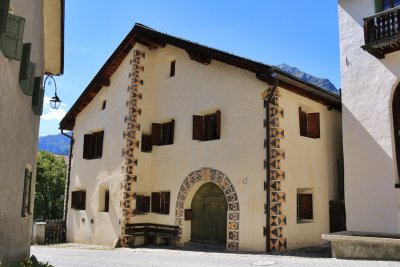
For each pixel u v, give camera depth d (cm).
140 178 1554
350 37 1229
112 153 1648
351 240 937
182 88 1513
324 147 1362
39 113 880
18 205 754
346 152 1195
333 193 1359
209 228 1354
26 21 751
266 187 1170
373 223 1120
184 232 1398
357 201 1156
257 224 1180
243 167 1243
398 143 1113
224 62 1327
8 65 595
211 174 1332
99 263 996
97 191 1698
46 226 1803
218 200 1343
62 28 1070
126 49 1680
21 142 752
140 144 1580
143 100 1619
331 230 1329
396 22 1080
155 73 1653
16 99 673
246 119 1261
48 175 2883
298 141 1266
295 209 1216
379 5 1178
